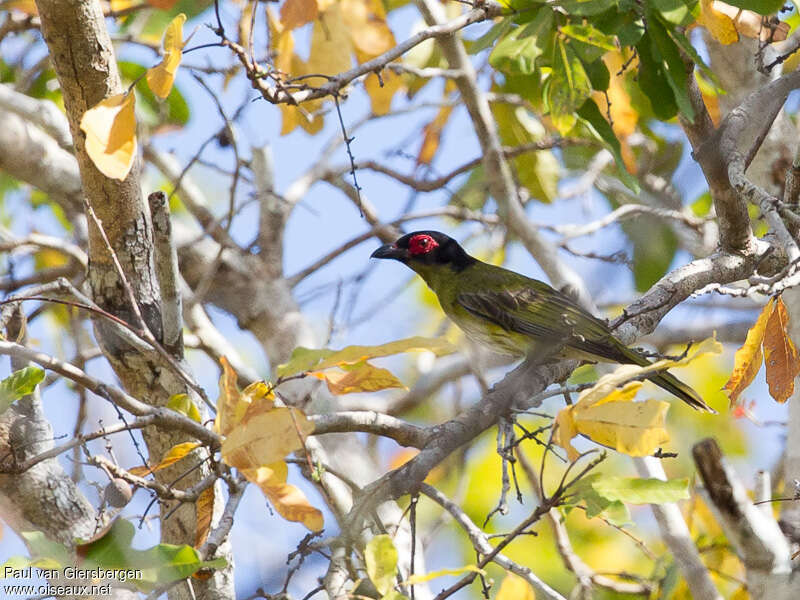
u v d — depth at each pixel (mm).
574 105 10438
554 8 10188
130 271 9945
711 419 17219
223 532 7527
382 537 7020
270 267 15125
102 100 8750
